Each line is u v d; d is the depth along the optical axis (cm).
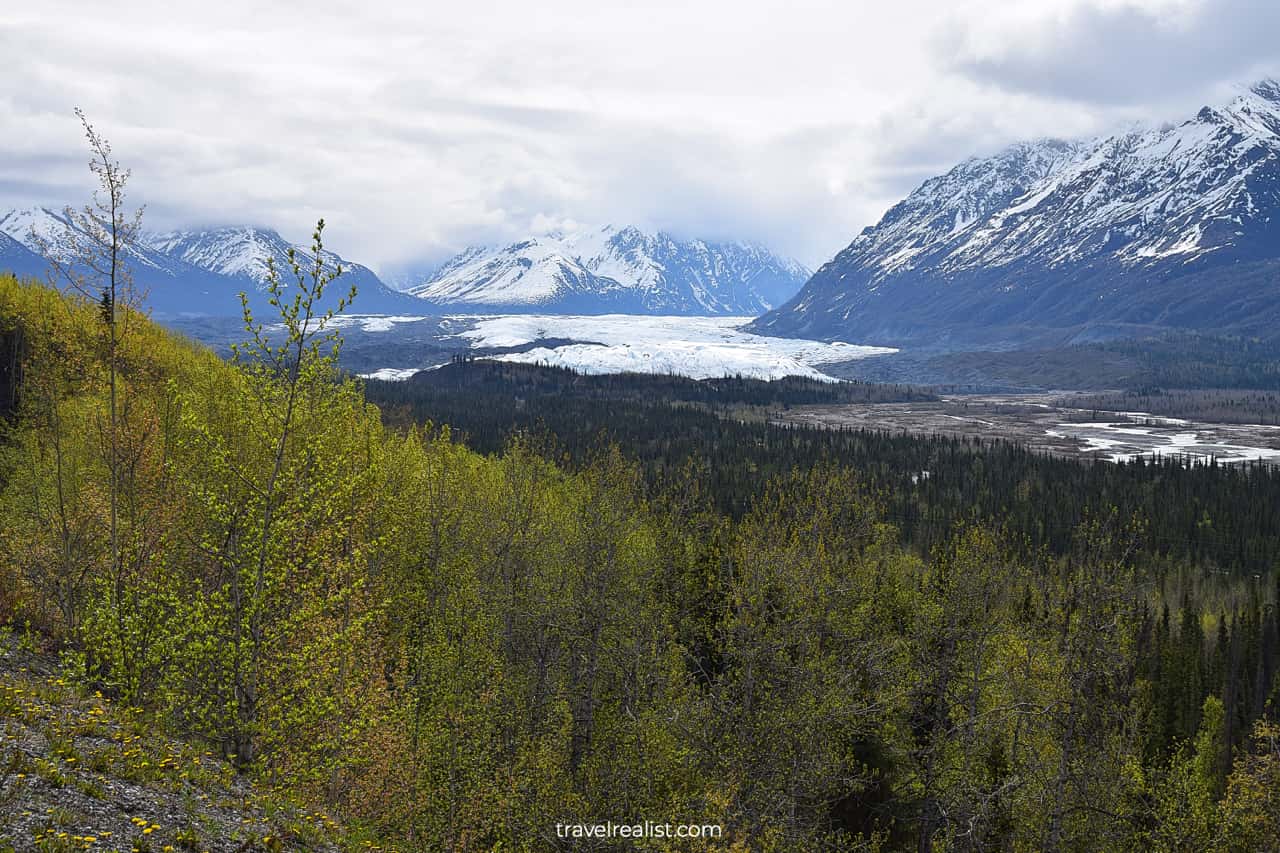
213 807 2284
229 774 2561
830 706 4097
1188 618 8419
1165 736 6744
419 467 5231
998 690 4769
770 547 5194
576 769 4097
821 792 4166
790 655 4438
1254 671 8081
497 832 3559
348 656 3112
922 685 4759
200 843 2030
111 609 2809
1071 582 4725
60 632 3725
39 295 5919
